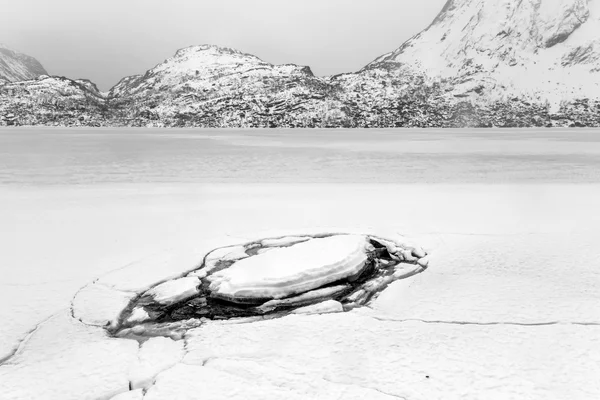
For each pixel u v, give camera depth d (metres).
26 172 33.88
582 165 37.41
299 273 10.17
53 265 11.18
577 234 13.27
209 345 7.56
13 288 9.77
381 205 18.30
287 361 7.02
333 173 33.31
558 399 5.97
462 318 8.30
